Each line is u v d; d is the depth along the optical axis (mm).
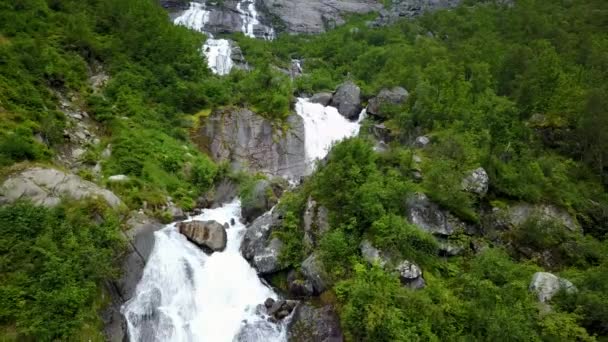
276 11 77500
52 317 15398
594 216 25406
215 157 33688
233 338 18688
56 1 35938
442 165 23219
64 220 18656
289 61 58781
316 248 20594
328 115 40000
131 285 18969
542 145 31141
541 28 50062
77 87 30734
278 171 34969
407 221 20828
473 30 57656
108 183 24141
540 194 24656
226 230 24188
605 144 28562
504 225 23328
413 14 81188
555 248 22828
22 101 25469
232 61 52438
